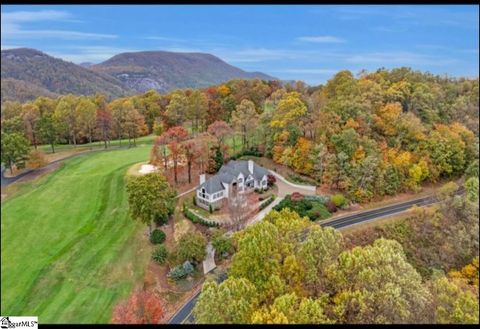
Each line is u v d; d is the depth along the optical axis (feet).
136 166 217.77
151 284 127.95
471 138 220.84
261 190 190.90
